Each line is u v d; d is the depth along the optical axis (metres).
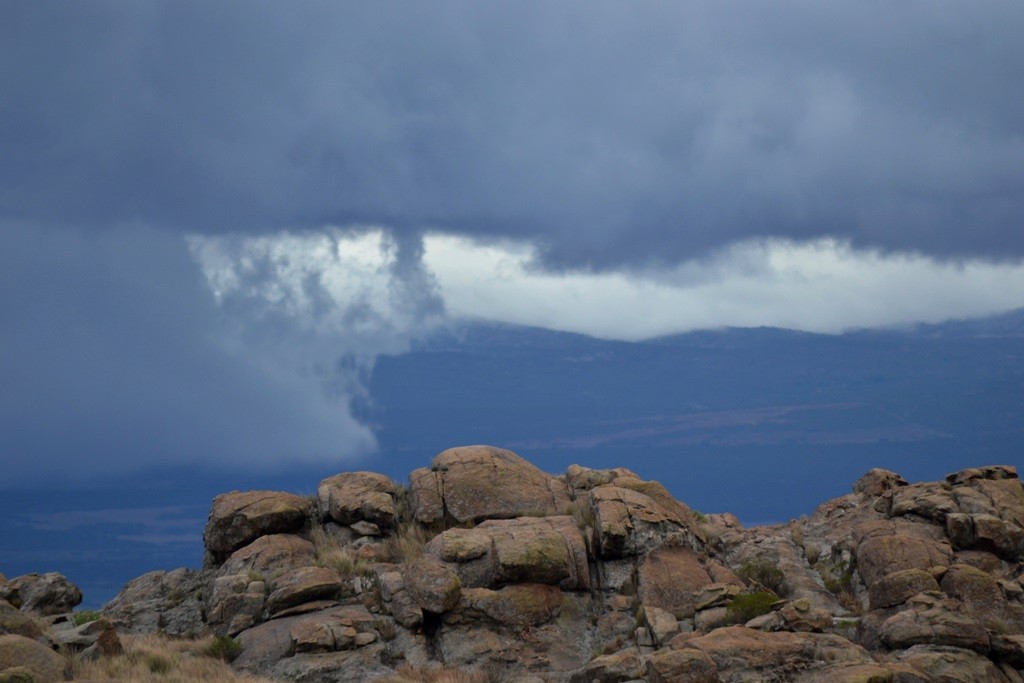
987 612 46.28
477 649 48.78
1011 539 52.09
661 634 46.84
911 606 45.16
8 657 39.47
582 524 57.69
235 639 51.38
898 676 39.41
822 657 41.50
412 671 46.59
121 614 57.47
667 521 56.38
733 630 43.59
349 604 53.75
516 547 53.03
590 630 51.03
